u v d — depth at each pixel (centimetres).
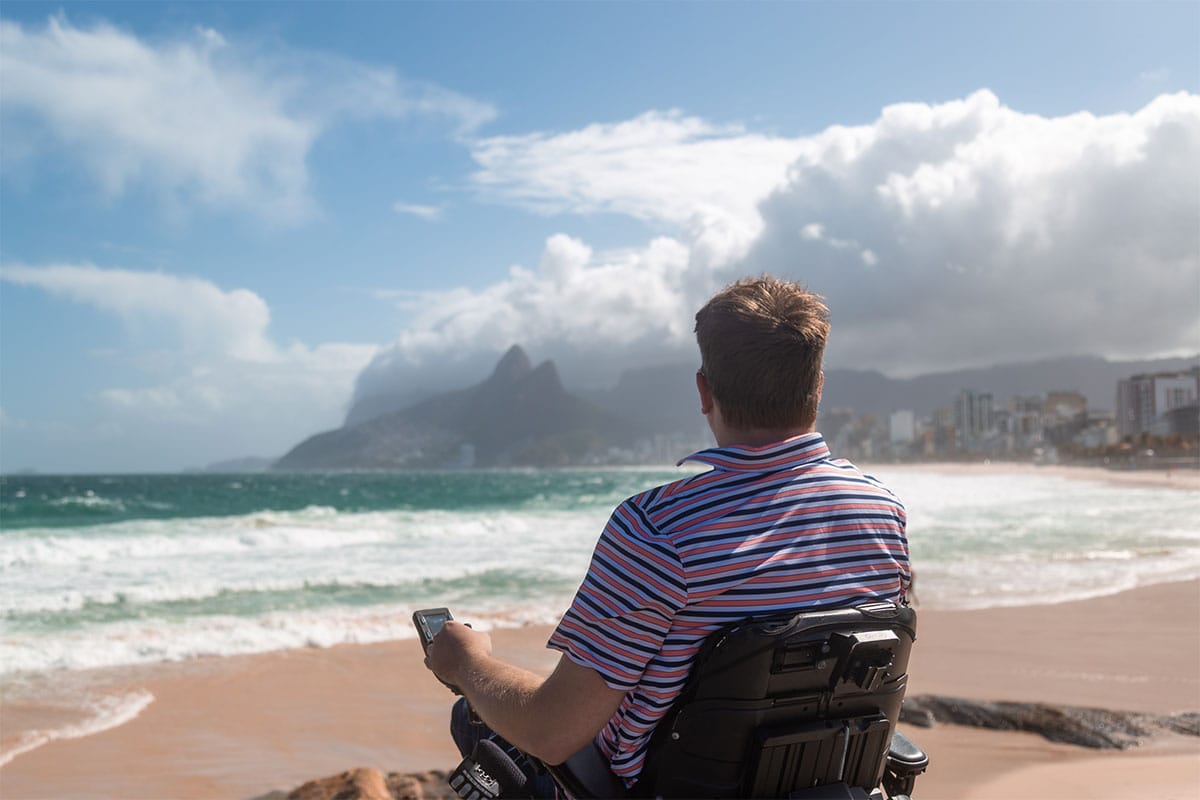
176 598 1191
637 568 146
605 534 152
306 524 2538
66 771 526
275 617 1035
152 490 7081
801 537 149
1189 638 886
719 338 159
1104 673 734
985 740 531
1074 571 1442
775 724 145
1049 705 579
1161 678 717
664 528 148
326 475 17762
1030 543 1936
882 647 144
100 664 811
